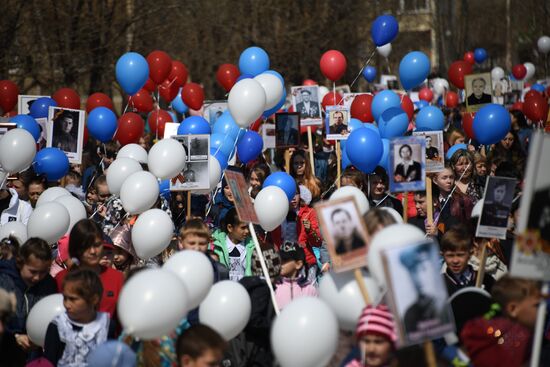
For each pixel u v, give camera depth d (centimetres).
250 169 1588
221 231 1146
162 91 1975
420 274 623
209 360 685
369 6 3912
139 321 670
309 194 1432
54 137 1467
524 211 660
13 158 1246
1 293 741
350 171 1355
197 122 1451
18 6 2728
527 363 719
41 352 916
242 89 1241
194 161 1211
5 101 1803
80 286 782
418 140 973
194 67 3509
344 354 761
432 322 620
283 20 3659
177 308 680
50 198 1211
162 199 1349
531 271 665
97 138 1641
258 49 1717
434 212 1324
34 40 2831
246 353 911
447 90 3259
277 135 1633
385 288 662
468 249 915
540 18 4681
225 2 3525
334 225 711
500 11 5341
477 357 724
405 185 977
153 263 1128
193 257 773
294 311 688
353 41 3859
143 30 3102
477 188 1470
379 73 4403
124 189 1098
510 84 3175
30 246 901
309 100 1702
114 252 1074
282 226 1286
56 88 2920
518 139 1916
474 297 795
